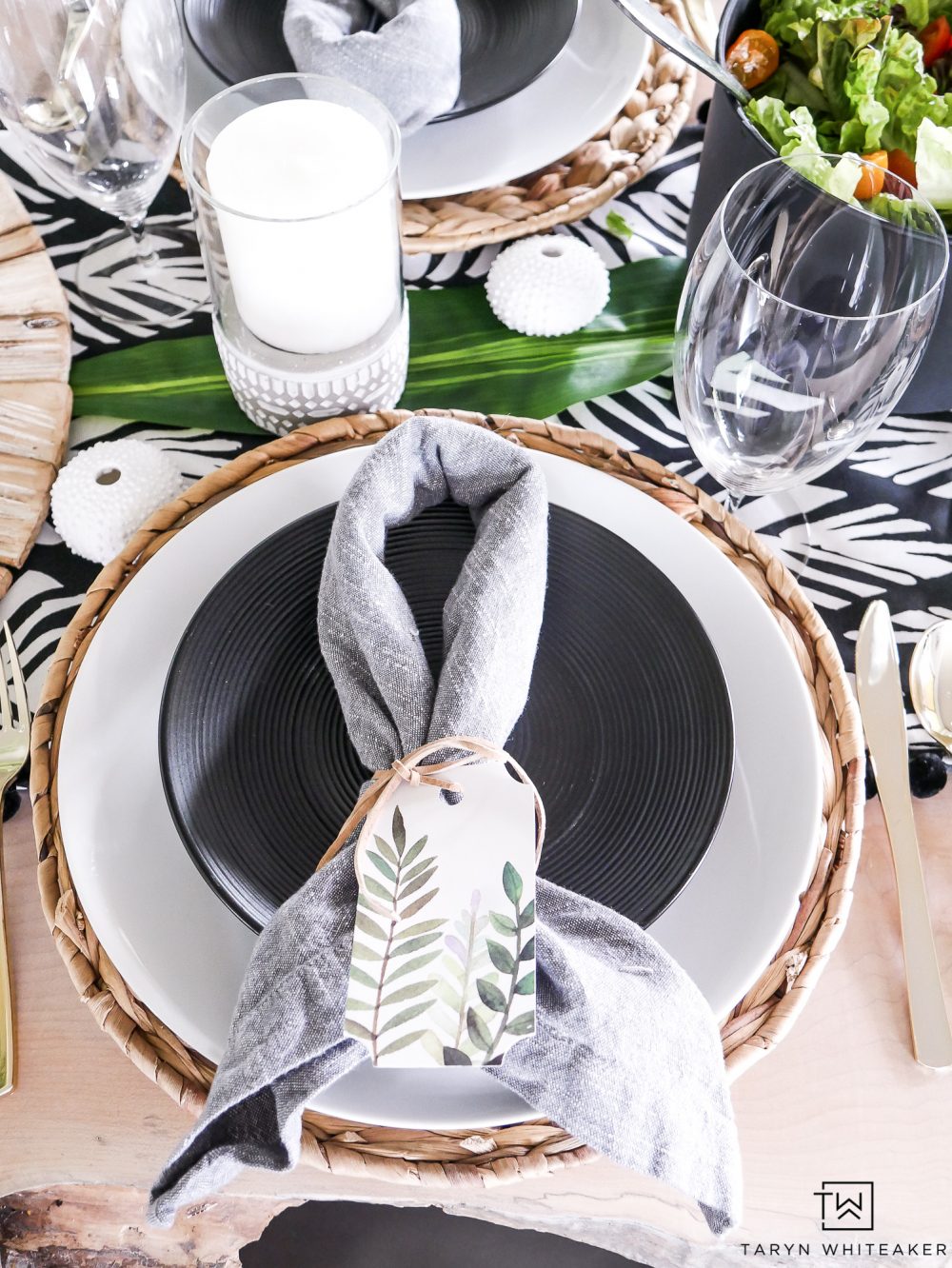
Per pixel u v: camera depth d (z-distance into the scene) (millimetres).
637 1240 447
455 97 630
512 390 636
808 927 448
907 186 505
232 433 639
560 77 683
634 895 422
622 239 701
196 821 424
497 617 429
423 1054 346
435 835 389
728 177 561
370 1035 349
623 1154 374
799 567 599
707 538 517
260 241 504
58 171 606
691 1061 388
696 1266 444
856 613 585
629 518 523
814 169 495
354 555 439
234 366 580
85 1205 447
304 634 472
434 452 473
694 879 444
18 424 604
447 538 501
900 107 553
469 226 647
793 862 441
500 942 367
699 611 500
